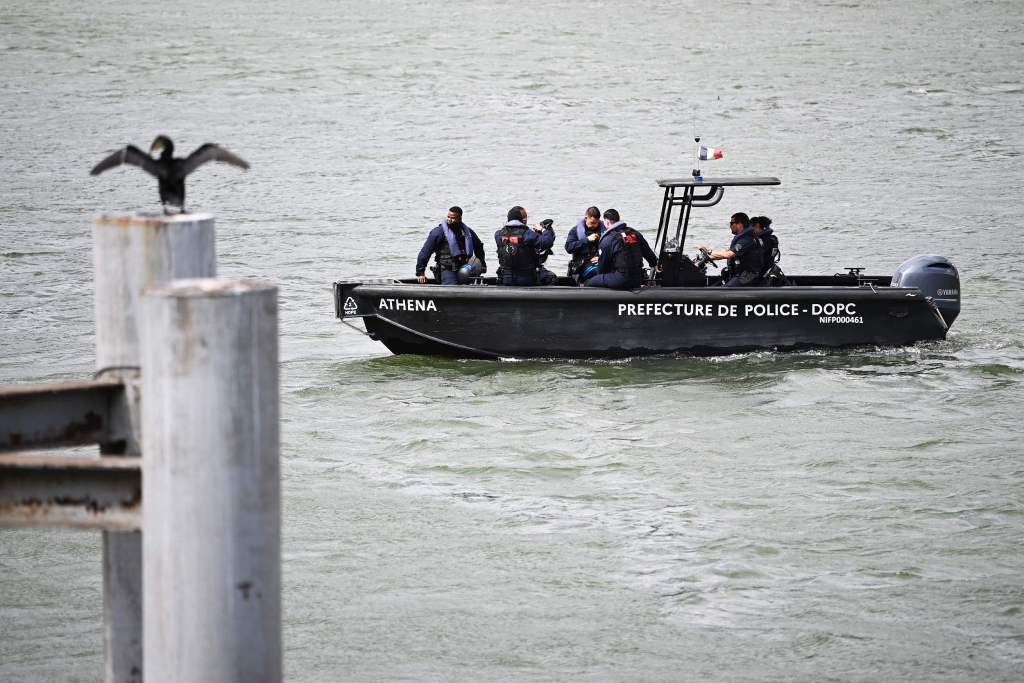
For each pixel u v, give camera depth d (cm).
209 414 1241
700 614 3222
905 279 5731
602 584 3397
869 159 12100
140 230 1487
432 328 5619
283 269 7844
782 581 3400
